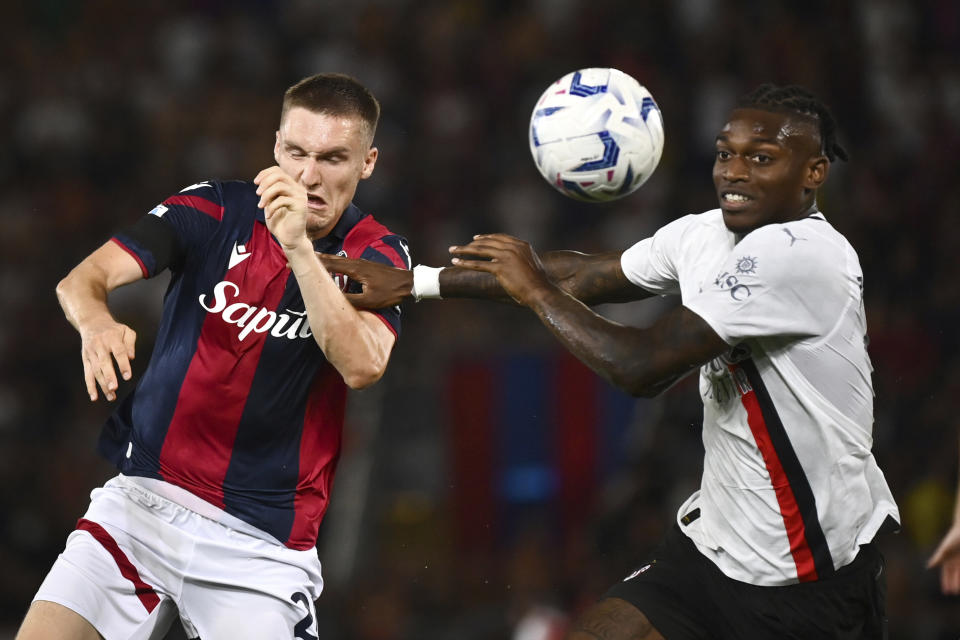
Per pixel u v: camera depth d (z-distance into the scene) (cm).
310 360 1384
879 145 4472
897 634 2847
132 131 4519
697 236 1395
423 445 3434
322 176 1367
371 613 3108
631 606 1384
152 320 3706
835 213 4088
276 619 1380
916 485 3200
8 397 3653
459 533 3359
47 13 4772
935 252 3950
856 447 1325
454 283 1425
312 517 1428
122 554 1366
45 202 4291
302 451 1405
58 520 3350
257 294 1370
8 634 2970
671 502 2941
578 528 3359
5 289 4009
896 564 2973
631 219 4134
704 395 1377
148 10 4828
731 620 1366
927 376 3503
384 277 1405
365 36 4750
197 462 1381
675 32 4659
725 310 1266
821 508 1316
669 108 4478
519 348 3484
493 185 4372
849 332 1303
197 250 1384
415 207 4325
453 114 4506
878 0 4803
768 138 1290
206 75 4666
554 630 2780
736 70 4566
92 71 4622
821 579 1335
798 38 4644
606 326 1310
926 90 4666
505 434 3425
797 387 1298
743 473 1339
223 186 1419
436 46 4697
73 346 3809
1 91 4509
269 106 4616
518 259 1370
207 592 1384
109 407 3609
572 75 1451
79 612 1316
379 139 4459
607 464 3394
